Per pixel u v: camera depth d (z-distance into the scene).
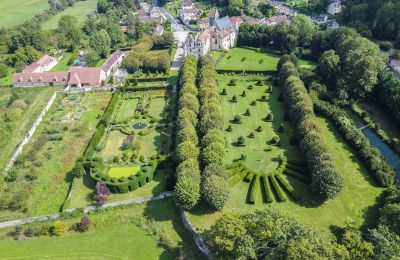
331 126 131.50
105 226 95.00
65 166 119.38
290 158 114.94
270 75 178.62
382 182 101.12
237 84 170.88
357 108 142.88
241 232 74.25
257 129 131.25
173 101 156.25
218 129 119.69
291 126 133.75
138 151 123.56
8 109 153.75
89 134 136.25
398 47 191.12
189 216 93.00
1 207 102.81
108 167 115.62
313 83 151.12
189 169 98.69
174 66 199.25
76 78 174.88
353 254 71.06
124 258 85.81
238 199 98.75
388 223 82.69
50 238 92.38
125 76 182.88
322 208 94.75
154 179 110.81
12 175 112.56
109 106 150.75
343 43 170.62
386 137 124.50
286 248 71.88
